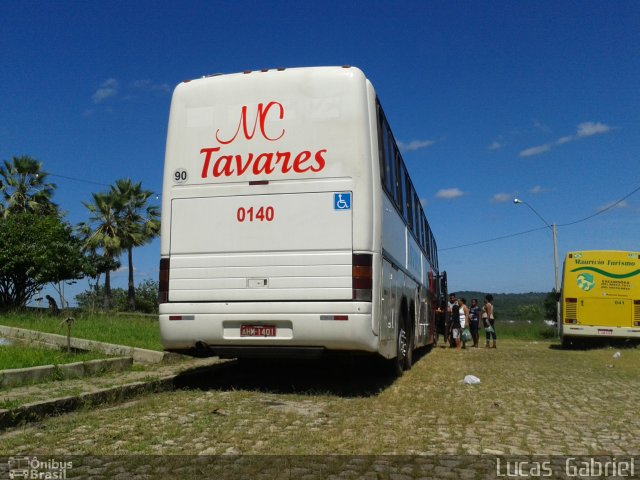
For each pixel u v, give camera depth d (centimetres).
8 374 747
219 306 804
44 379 793
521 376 1140
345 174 795
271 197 806
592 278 2180
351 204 788
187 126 845
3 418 580
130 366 958
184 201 833
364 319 769
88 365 869
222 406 723
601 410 770
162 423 621
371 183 799
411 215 1292
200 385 915
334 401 784
